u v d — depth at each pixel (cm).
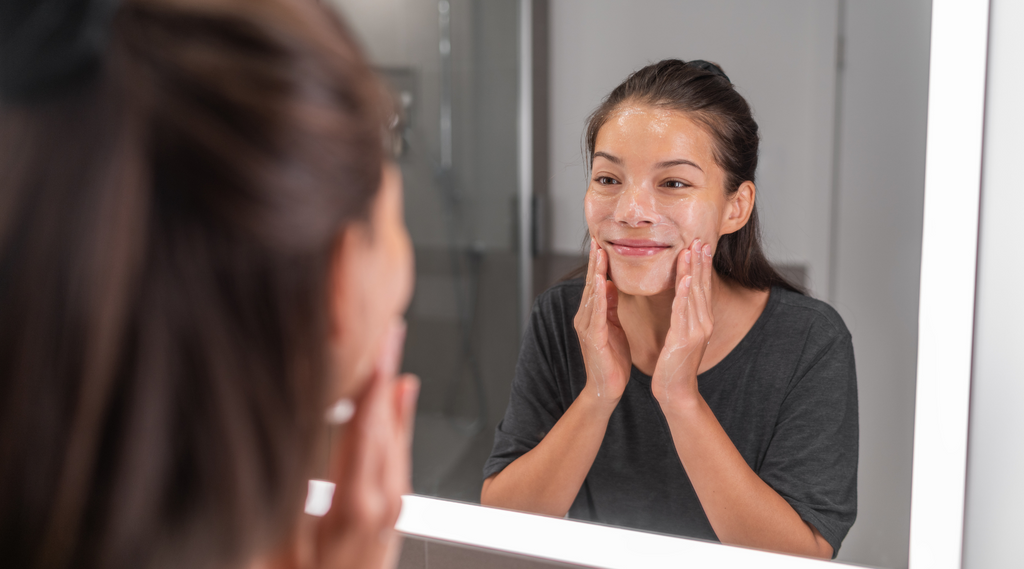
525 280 125
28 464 21
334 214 21
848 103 58
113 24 19
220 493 21
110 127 19
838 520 56
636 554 60
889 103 55
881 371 56
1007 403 50
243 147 19
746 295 60
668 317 60
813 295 61
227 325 20
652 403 61
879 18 55
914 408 53
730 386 60
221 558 22
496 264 129
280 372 21
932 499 53
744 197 60
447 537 65
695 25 65
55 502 20
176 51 19
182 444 21
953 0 48
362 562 28
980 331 50
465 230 132
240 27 19
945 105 49
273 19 19
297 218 20
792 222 61
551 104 73
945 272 51
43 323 20
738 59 63
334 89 20
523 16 117
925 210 51
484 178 126
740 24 63
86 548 21
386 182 24
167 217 20
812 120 61
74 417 20
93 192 19
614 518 64
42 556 21
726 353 60
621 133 59
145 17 19
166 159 19
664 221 59
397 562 67
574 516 65
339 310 23
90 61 19
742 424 60
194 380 20
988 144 49
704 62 59
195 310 20
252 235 20
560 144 73
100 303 20
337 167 20
